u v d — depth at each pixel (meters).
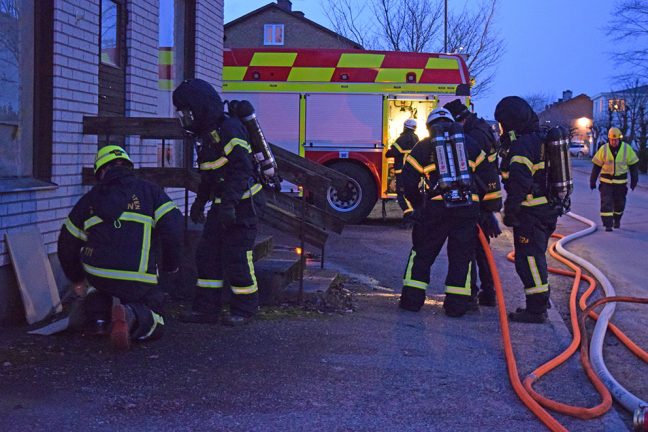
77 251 5.06
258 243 6.93
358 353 5.10
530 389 4.39
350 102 13.80
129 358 4.75
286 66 13.84
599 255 10.54
